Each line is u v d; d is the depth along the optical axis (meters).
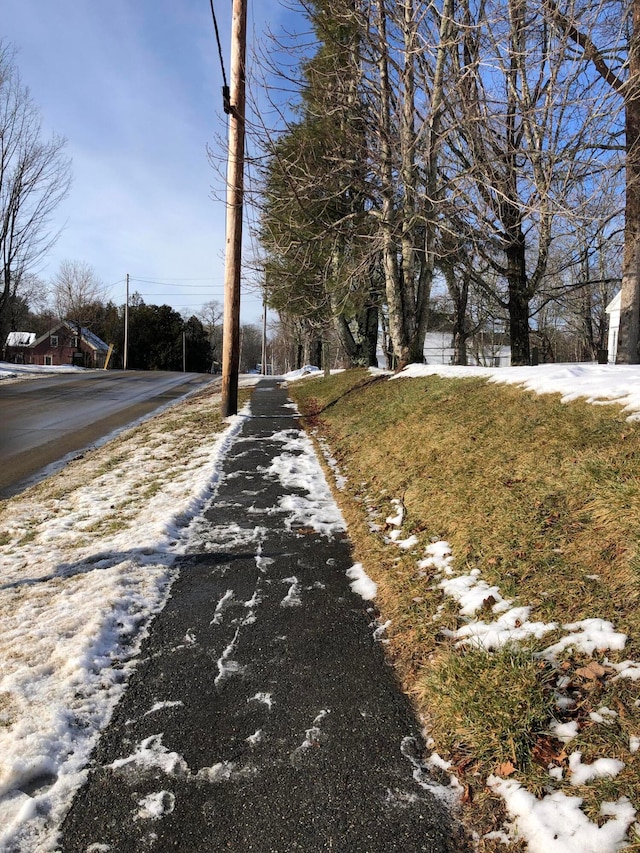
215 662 3.08
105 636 3.28
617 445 4.19
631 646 2.57
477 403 6.90
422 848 1.95
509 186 10.35
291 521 5.39
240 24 9.88
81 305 56.78
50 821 2.06
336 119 11.38
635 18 9.47
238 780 2.25
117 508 5.91
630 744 2.13
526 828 1.95
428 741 2.46
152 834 2.01
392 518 5.09
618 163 10.07
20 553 4.70
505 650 2.75
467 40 10.58
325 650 3.19
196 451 8.67
